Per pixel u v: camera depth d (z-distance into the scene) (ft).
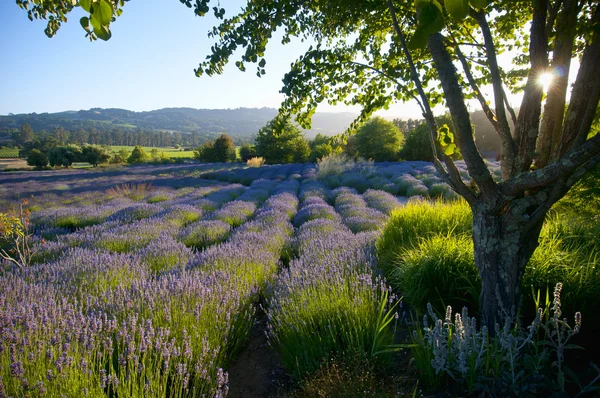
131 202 53.31
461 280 12.52
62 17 7.04
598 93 7.09
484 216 8.74
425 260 13.25
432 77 11.53
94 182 89.25
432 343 8.74
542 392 7.66
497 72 7.98
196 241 26.89
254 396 9.78
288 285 13.42
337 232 24.44
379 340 9.92
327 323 11.18
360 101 11.51
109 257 19.35
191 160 229.25
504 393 7.54
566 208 18.25
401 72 9.50
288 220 35.65
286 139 159.84
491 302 9.13
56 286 14.80
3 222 19.19
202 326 10.93
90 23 3.33
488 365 8.04
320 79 9.97
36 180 101.45
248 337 12.96
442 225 18.17
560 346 7.61
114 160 219.00
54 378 7.12
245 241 23.03
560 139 7.89
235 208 41.06
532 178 7.51
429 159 130.82
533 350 8.78
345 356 9.73
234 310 12.46
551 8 8.16
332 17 9.28
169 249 22.24
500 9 9.32
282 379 10.53
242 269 16.88
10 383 7.04
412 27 9.92
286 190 60.75
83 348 8.51
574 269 11.08
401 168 89.92
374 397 8.25
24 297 11.80
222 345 10.98
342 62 9.72
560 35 7.26
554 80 8.07
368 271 15.17
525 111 8.26
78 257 19.25
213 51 8.06
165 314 10.83
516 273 8.86
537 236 8.85
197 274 14.80
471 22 10.00
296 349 10.36
